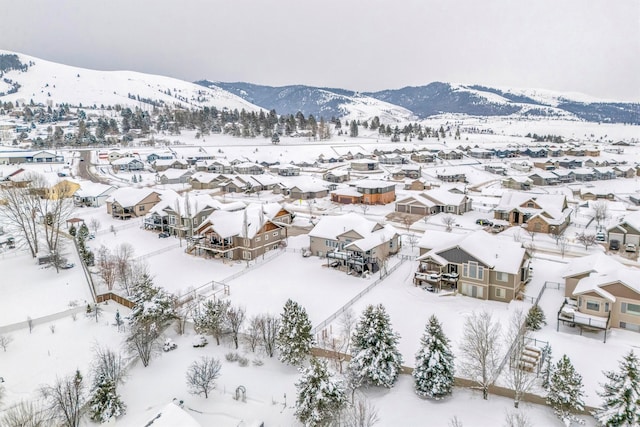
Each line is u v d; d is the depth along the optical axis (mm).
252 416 32750
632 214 71125
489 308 48031
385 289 54094
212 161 155750
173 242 75750
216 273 61375
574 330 42906
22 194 71312
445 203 94062
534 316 42781
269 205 84375
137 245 73812
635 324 41969
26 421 29203
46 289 54469
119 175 140125
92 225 82688
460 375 35688
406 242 73062
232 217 70250
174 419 26266
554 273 57938
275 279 58594
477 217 90812
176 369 39000
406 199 95312
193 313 48250
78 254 66688
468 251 51062
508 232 77938
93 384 33938
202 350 42312
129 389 36219
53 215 68562
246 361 39688
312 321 46500
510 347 36969
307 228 83000
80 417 32094
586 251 67500
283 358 38281
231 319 42281
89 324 46469
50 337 43781
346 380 35062
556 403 30562
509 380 33719
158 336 43469
